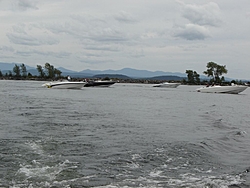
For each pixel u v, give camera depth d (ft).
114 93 223.51
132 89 325.21
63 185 29.86
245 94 274.57
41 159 38.40
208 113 101.09
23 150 42.57
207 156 42.19
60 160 38.19
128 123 71.67
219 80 490.08
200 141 51.67
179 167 36.83
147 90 312.91
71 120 73.92
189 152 43.73
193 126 69.62
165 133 59.21
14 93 186.91
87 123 69.62
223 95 237.04
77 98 157.38
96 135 55.11
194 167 37.01
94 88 311.06
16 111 90.94
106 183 30.71
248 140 54.34
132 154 41.91
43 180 31.04
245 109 121.80
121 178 32.32
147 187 29.86
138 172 34.50
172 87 436.76
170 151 43.98
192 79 624.18
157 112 100.27
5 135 53.21
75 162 37.52
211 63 485.56
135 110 104.99
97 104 124.57
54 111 93.04
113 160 38.86
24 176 32.07
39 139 50.11
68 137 52.49
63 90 239.71
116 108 110.01
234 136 57.62
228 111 111.96
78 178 31.91
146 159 39.70
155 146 47.01
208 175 34.12
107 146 46.37
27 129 59.67
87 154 41.52
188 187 30.07
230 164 38.83
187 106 129.18
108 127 64.75
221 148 47.50
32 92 202.49
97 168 35.45
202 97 205.26
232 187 30.32
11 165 35.68
